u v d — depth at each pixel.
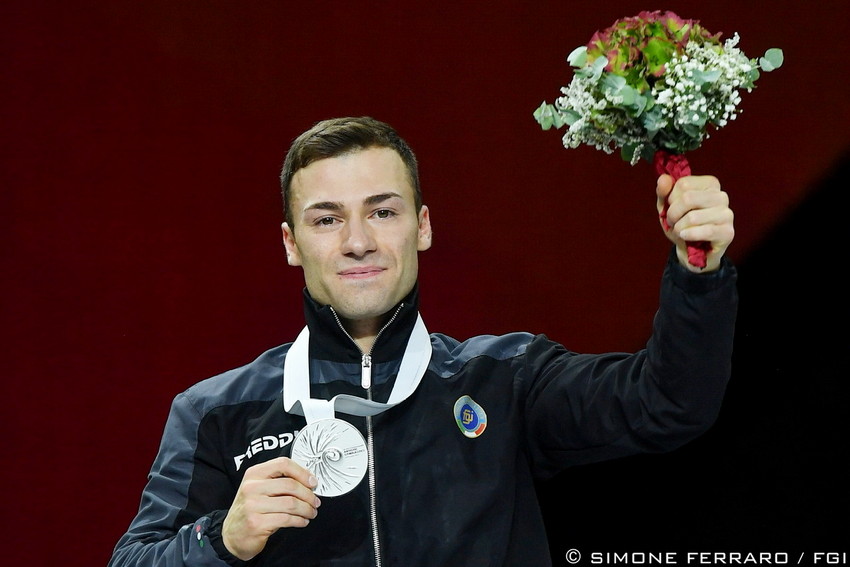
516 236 14.38
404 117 14.30
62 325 14.39
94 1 14.38
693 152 14.30
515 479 8.17
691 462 14.58
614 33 6.82
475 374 8.49
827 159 14.09
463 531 7.85
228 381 8.78
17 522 14.29
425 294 14.41
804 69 13.99
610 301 14.34
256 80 14.38
